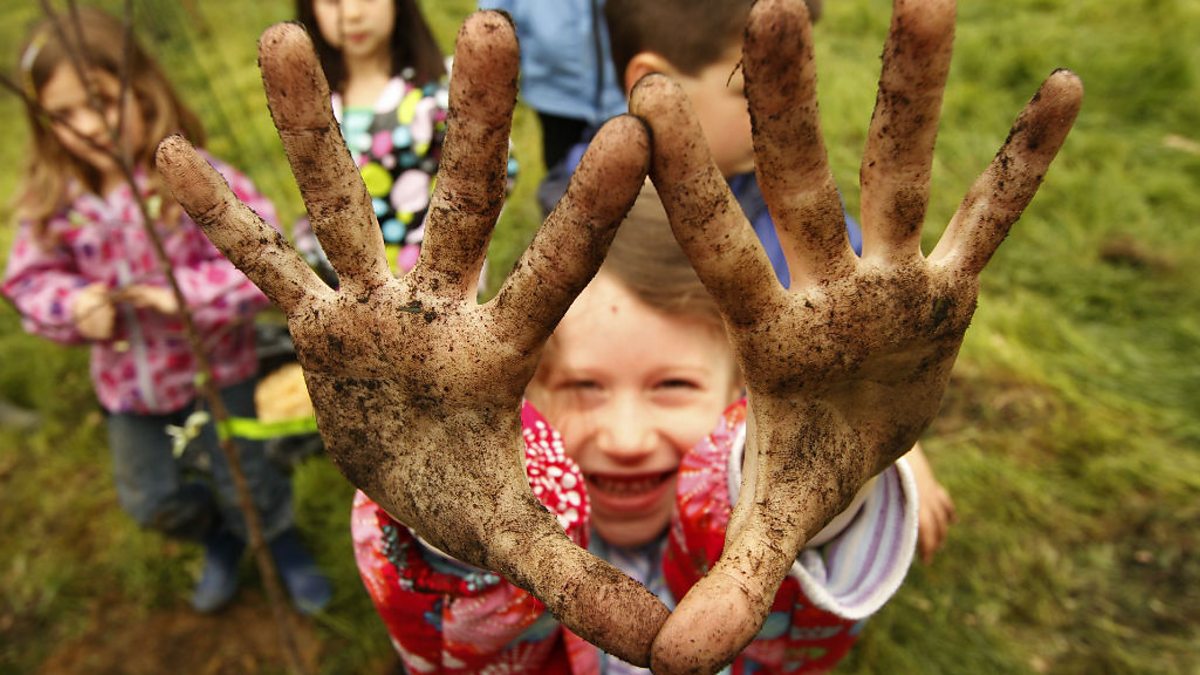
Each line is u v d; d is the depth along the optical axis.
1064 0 2.15
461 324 0.27
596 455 0.51
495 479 0.27
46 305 0.82
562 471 0.44
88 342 0.85
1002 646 0.92
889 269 0.27
